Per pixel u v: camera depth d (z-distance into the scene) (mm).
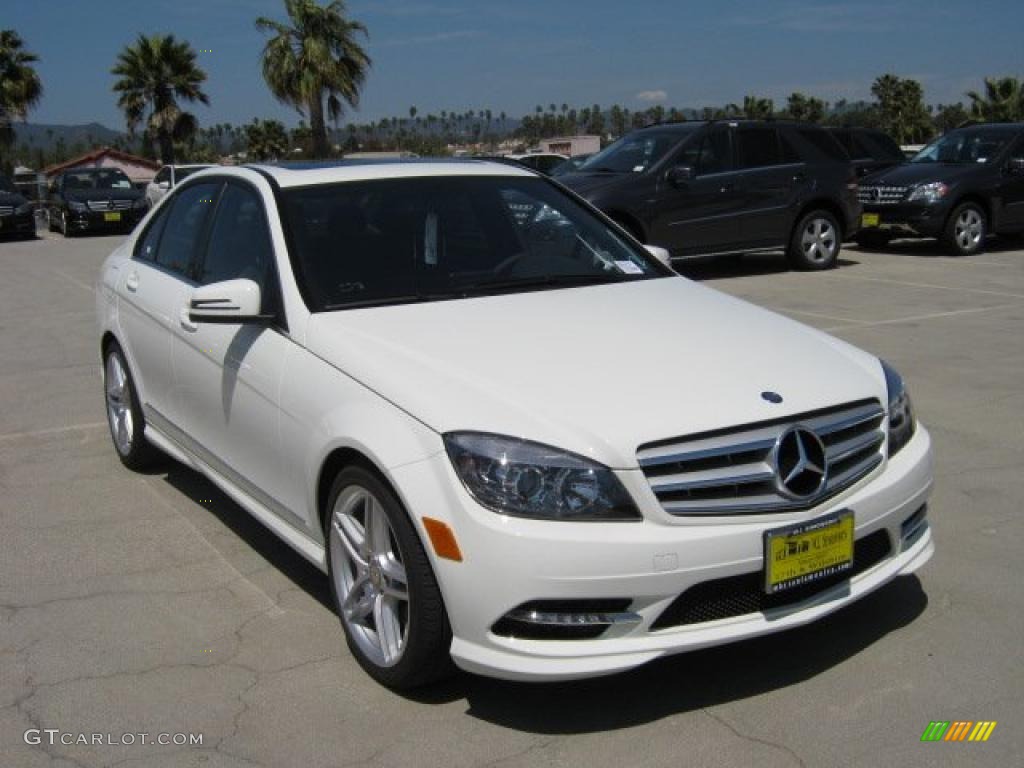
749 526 3102
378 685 3459
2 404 7230
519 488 3012
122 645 3764
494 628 3039
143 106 40500
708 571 3041
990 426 6137
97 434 6461
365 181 4621
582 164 13555
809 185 13078
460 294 4195
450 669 3332
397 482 3172
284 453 3867
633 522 3020
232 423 4277
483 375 3385
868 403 3504
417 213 4523
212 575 4355
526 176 5070
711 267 14031
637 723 3201
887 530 3457
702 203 12430
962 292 11289
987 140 15156
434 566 3100
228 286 3973
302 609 4031
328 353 3707
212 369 4398
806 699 3299
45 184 33594
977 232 14727
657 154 12438
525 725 3211
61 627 3902
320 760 3064
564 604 2992
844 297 11055
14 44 42656
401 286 4176
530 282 4387
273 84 32500
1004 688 3332
